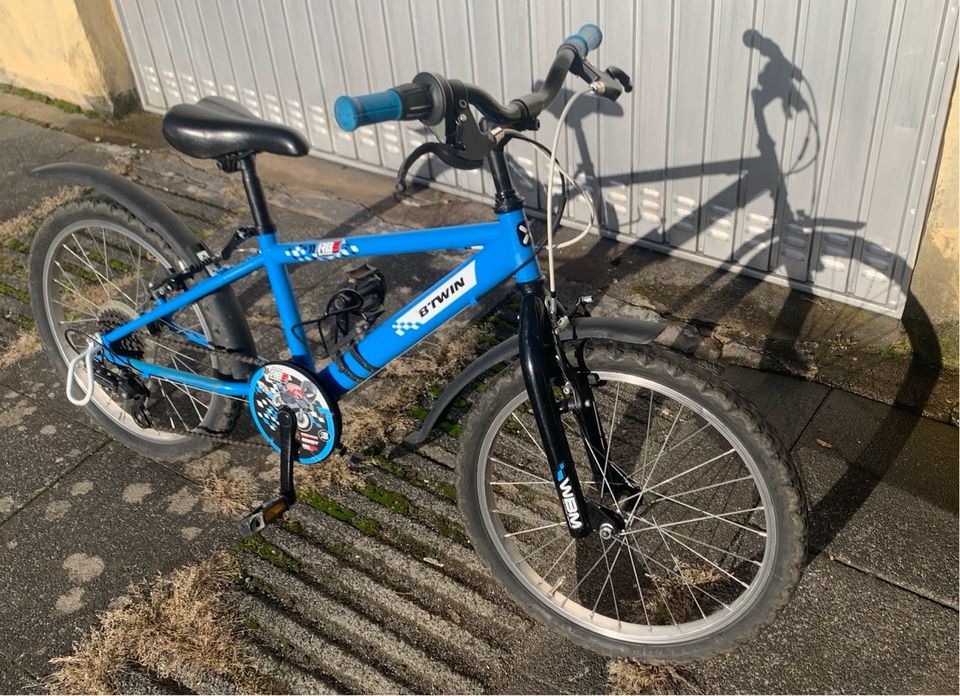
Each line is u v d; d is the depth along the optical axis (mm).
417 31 3625
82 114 4840
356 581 2461
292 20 3988
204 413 3021
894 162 2834
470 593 2424
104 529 2635
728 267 3404
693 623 2137
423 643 2316
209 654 2293
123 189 2514
